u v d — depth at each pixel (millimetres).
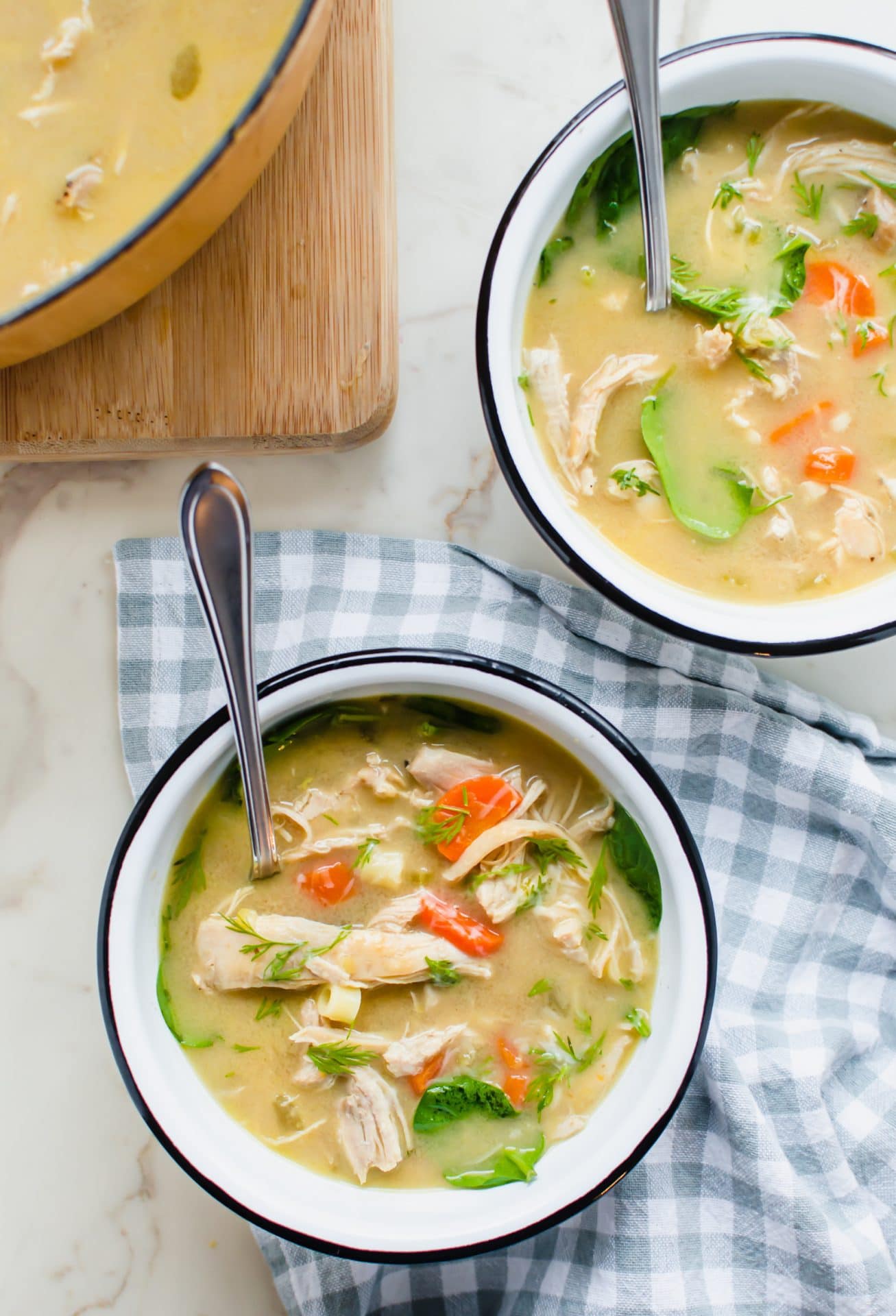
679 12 656
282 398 637
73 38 626
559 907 620
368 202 634
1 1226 665
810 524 632
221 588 572
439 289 661
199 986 621
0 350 607
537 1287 650
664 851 608
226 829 622
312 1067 618
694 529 631
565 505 621
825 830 656
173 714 656
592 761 616
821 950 661
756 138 625
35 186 628
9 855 667
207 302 637
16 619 667
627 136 613
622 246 627
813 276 629
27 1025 667
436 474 664
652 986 618
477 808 620
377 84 633
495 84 659
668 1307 643
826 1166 646
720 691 650
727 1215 648
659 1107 605
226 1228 665
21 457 650
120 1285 663
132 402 639
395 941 617
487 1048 620
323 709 620
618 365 628
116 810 668
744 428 630
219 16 625
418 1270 651
